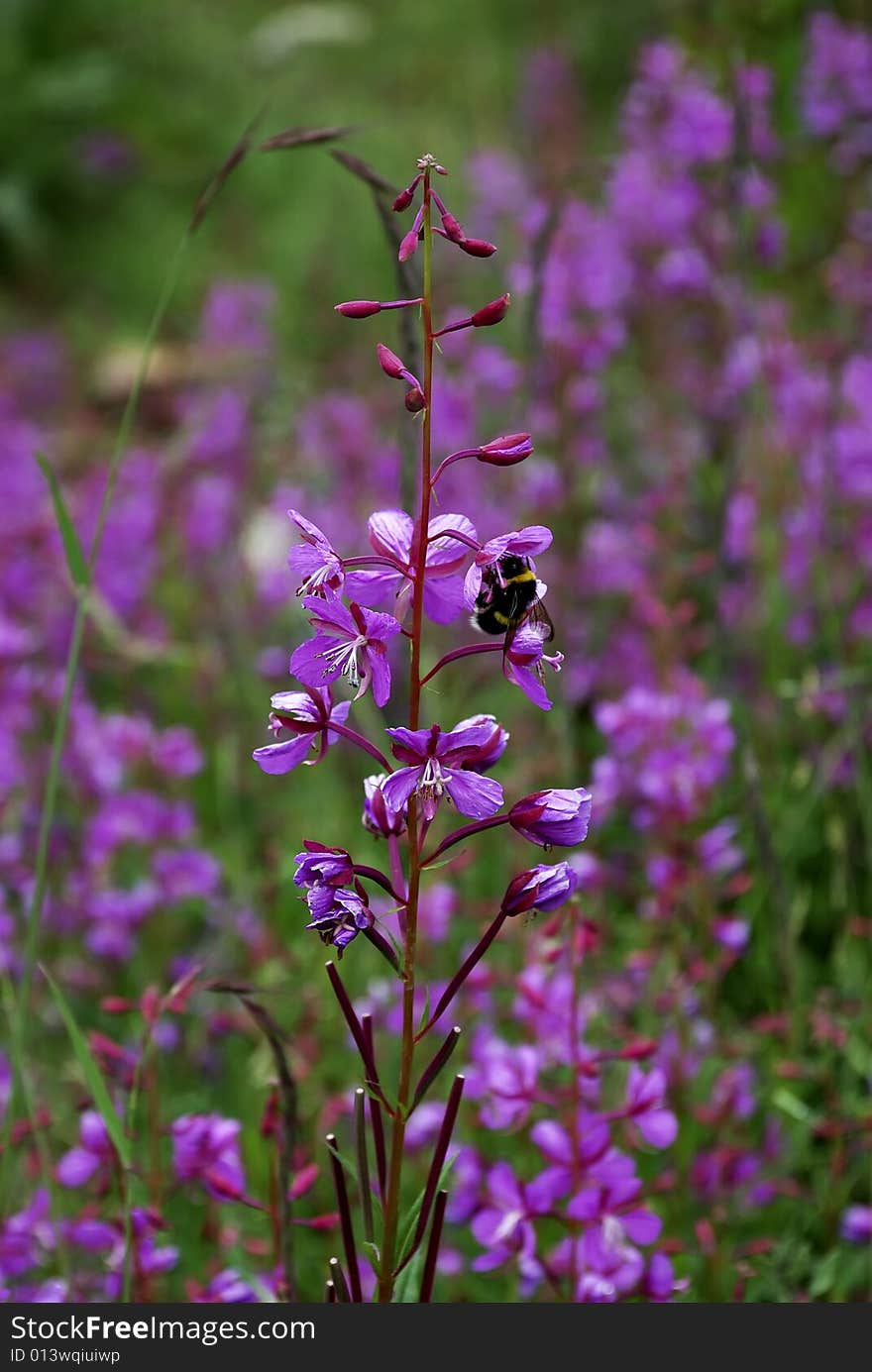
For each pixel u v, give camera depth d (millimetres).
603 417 1754
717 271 1607
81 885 1238
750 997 1158
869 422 1482
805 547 1438
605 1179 948
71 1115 1098
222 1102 1117
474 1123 1049
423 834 836
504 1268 1020
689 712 1115
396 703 1233
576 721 1372
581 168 1679
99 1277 1013
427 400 821
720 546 1227
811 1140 1104
